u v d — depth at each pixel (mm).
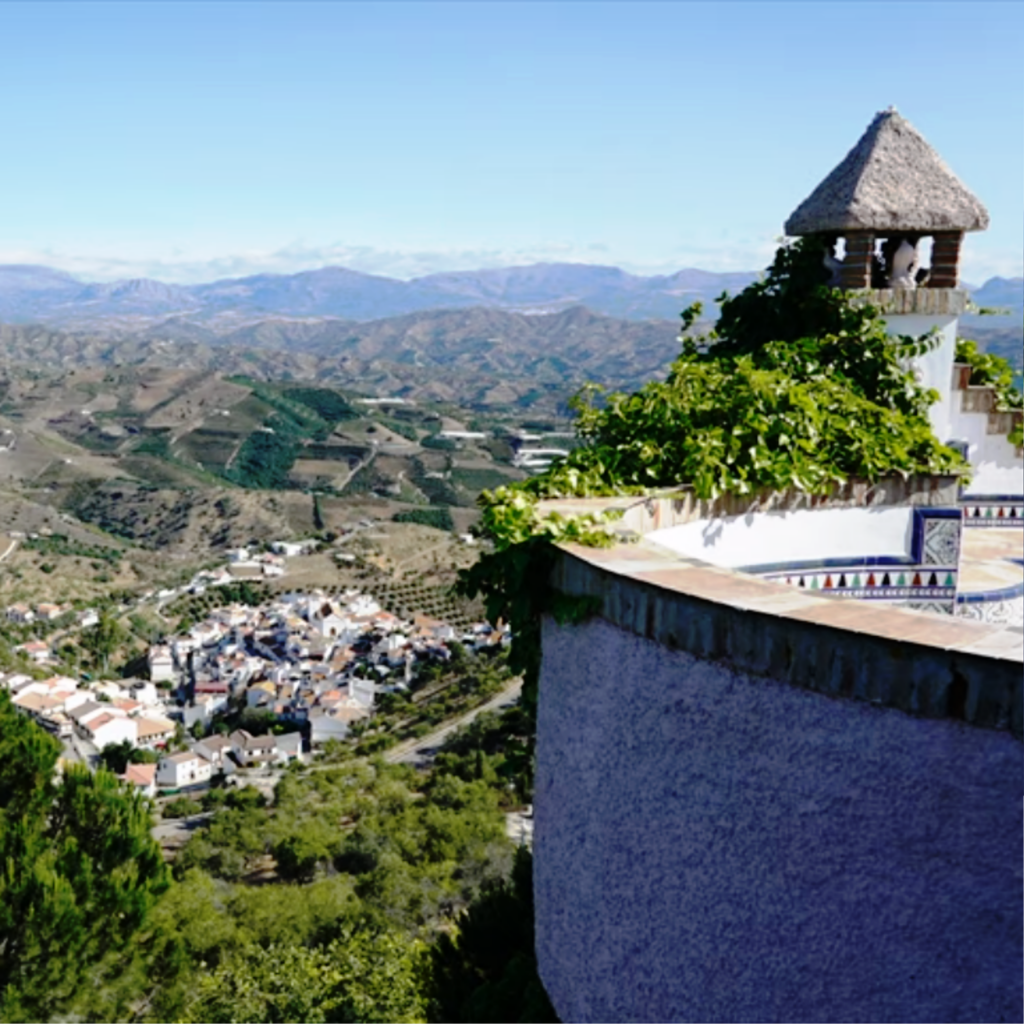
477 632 132250
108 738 92562
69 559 165625
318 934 39781
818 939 3244
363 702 106938
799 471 6352
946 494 6645
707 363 8445
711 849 3561
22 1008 12578
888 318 8680
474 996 6707
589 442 7496
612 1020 4160
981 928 2904
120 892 13805
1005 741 2805
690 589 3621
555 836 4586
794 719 3240
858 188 8414
